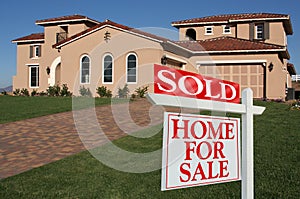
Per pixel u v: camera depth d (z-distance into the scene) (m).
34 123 13.23
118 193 6.30
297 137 10.05
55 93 24.19
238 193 6.22
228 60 25.38
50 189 6.54
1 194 6.30
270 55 24.67
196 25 32.25
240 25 30.42
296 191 6.30
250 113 4.20
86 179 7.02
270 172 7.27
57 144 9.98
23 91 31.08
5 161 8.47
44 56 31.64
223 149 4.02
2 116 14.73
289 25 30.78
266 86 24.64
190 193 6.26
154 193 6.25
